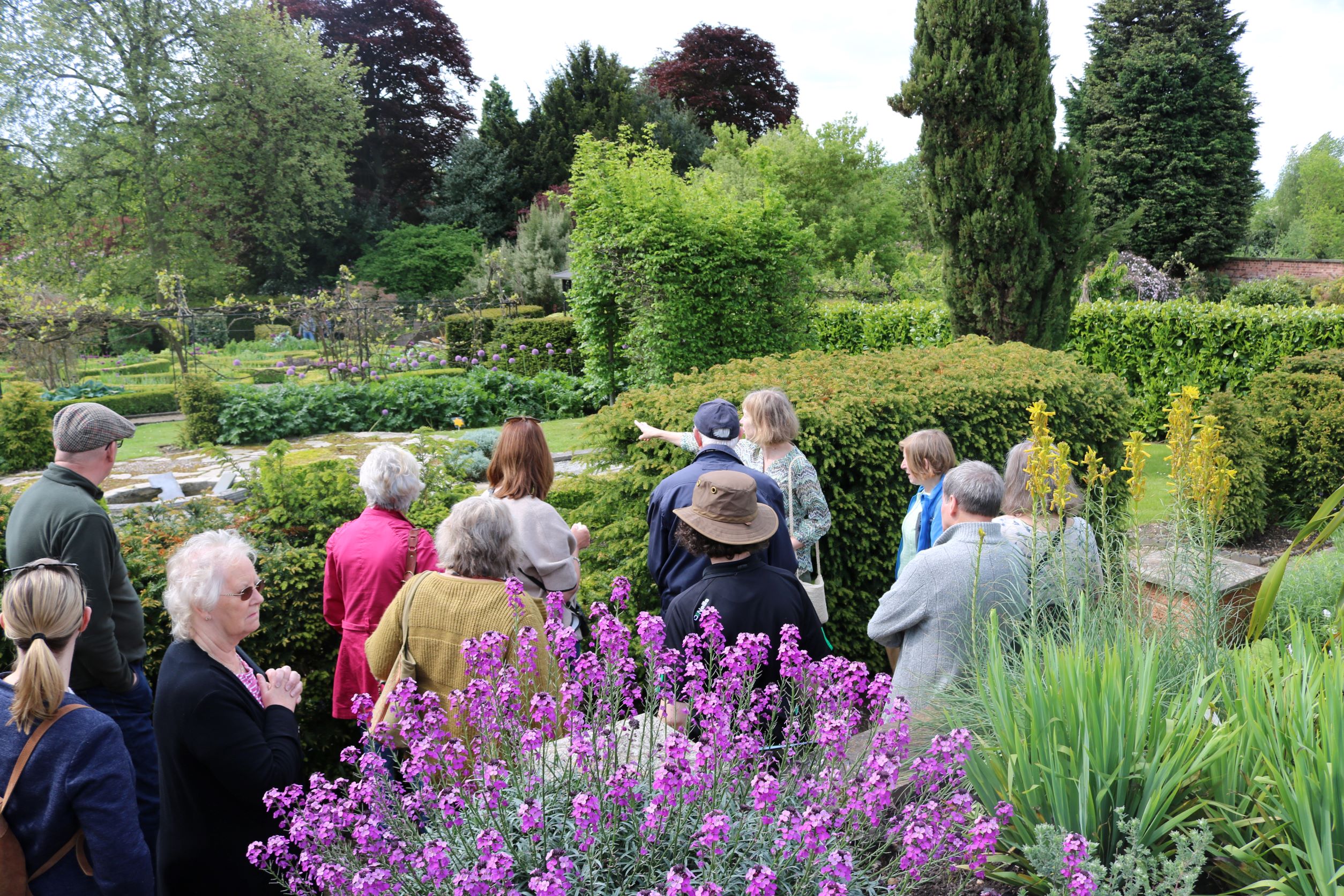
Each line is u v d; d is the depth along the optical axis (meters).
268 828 2.13
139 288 27.22
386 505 2.98
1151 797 1.83
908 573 2.63
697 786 1.63
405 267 32.97
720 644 2.05
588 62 36.12
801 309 11.97
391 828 1.74
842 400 4.34
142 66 26.66
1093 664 2.03
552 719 1.70
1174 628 2.55
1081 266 8.38
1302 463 6.70
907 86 8.20
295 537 3.73
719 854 1.58
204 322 24.34
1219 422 6.34
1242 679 2.06
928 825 1.58
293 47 29.98
